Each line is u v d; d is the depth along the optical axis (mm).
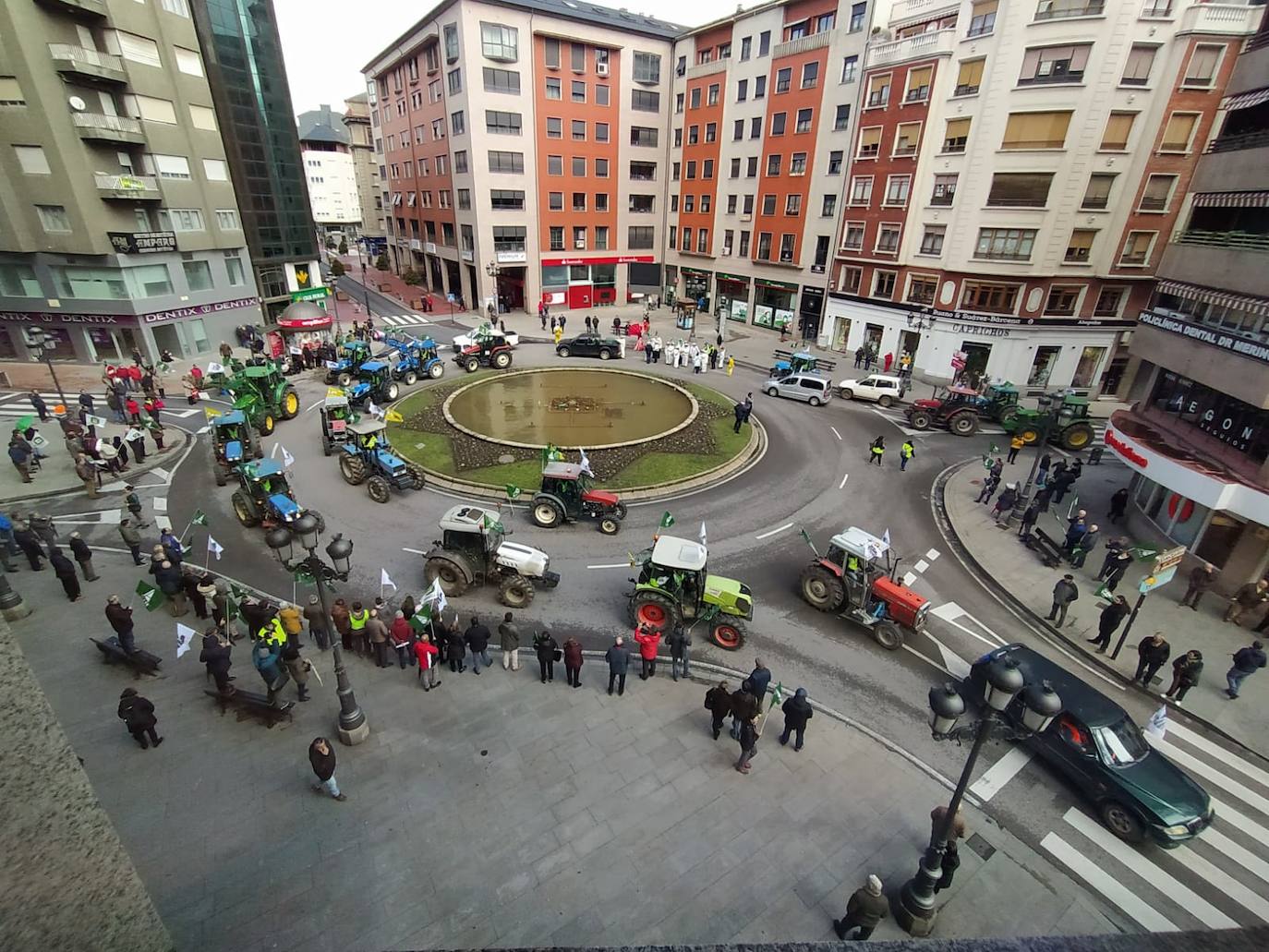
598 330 46906
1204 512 17688
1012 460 26516
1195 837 10320
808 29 41781
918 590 17703
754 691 11273
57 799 3182
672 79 53531
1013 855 10289
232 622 14555
